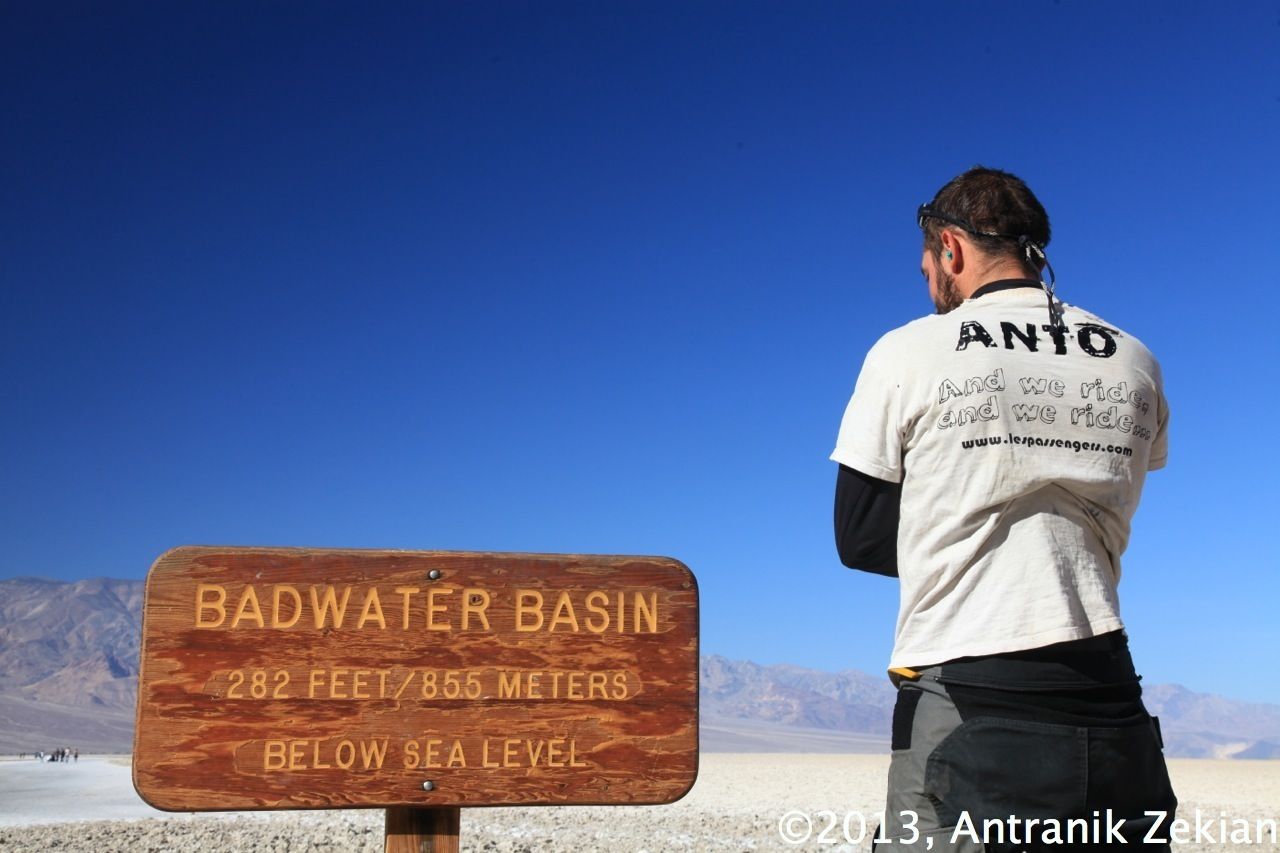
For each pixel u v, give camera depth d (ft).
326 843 44.14
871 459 8.52
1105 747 7.72
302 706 10.05
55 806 86.02
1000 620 7.94
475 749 10.25
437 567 10.43
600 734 10.46
